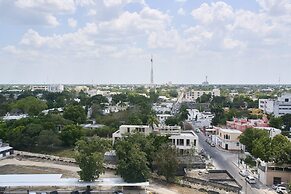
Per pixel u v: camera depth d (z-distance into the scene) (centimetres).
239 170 12062
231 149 15375
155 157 11025
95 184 9644
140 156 10106
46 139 15262
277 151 10656
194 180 10725
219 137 16475
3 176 10294
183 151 13650
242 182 10638
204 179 10762
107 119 19938
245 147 14788
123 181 9969
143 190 9988
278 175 10350
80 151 10488
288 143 11125
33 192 9481
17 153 15125
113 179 10175
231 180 10750
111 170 12156
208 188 10069
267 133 14488
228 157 14162
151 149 11456
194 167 12294
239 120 19575
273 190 9856
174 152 11050
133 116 18688
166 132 15412
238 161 13175
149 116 18088
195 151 13762
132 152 10312
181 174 11644
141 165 10038
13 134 15638
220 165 12756
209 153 14875
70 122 17825
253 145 12988
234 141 15375
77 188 10244
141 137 11906
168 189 10088
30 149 15800
